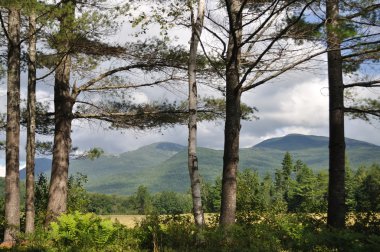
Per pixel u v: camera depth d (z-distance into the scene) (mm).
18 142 14422
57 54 14930
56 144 16297
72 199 17578
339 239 9031
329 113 12977
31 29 14148
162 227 10508
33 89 14125
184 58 16203
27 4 11727
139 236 10492
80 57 14906
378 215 12562
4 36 15305
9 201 13906
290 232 10781
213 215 15219
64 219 10930
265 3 11805
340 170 12648
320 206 15031
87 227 10703
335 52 12891
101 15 12844
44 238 11156
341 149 12711
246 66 12562
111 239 10492
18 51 14648
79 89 16469
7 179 14047
